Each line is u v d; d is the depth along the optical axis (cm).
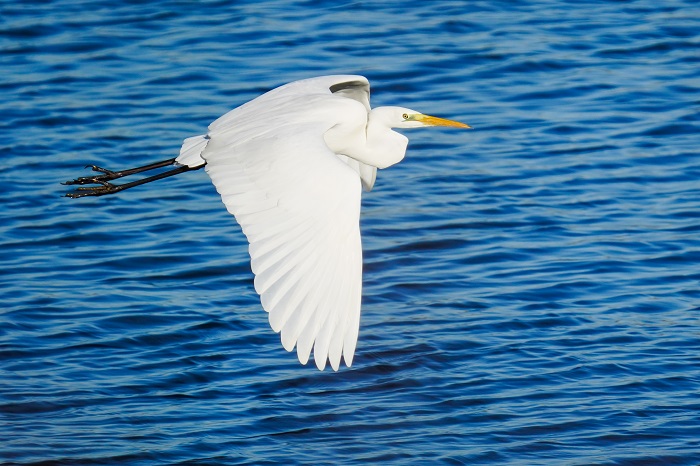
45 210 1703
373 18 2345
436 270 1516
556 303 1423
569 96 2038
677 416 1192
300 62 2148
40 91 2075
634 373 1270
